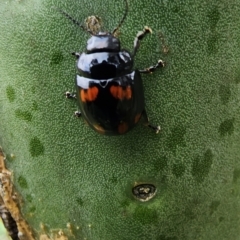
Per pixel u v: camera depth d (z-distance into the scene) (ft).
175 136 0.15
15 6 0.15
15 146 0.16
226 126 0.15
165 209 0.15
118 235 0.16
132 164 0.15
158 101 0.15
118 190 0.15
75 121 0.15
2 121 0.16
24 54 0.15
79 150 0.15
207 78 0.15
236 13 0.15
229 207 0.16
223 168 0.16
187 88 0.15
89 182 0.15
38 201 0.17
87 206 0.16
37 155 0.16
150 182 0.15
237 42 0.15
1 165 0.17
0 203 0.18
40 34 0.15
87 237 0.16
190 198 0.16
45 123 0.15
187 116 0.15
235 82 0.15
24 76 0.15
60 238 0.17
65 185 0.16
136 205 0.15
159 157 0.15
